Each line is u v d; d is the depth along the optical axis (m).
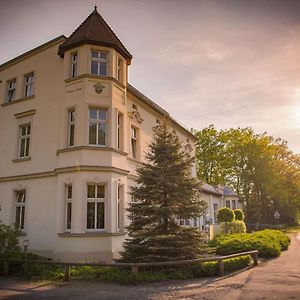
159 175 12.73
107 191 15.47
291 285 9.92
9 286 10.51
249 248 16.55
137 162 19.39
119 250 15.36
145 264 10.65
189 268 11.70
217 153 52.69
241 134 53.62
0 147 19.61
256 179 52.28
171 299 8.41
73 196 15.16
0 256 12.97
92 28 17.42
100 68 17.11
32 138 18.19
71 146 16.27
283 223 56.25
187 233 12.49
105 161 15.75
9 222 17.95
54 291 9.62
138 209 12.69
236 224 29.31
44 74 18.58
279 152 53.91
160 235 11.93
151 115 22.38
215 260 11.70
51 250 15.91
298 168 54.03
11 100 20.16
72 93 16.56
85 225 14.80
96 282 10.86
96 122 16.30
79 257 14.34
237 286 9.83
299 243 25.27
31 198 17.44
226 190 45.38
